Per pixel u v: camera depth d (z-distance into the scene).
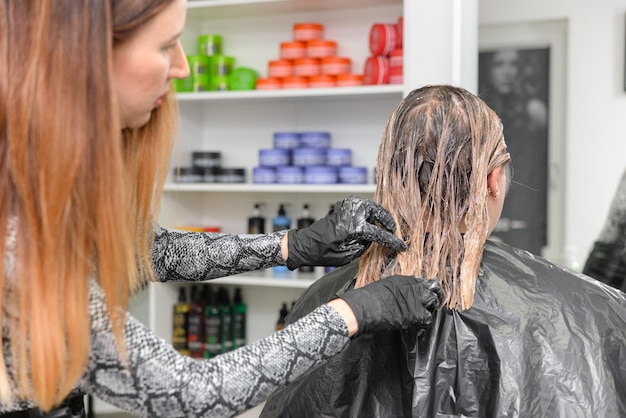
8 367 0.80
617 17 2.47
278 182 2.67
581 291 0.96
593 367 0.91
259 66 2.91
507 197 2.63
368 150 2.78
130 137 1.01
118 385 0.80
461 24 2.29
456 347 0.95
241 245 1.18
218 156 2.84
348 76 2.55
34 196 0.75
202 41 2.84
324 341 0.86
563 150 2.56
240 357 0.83
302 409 1.03
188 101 2.86
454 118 0.96
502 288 0.97
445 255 0.98
